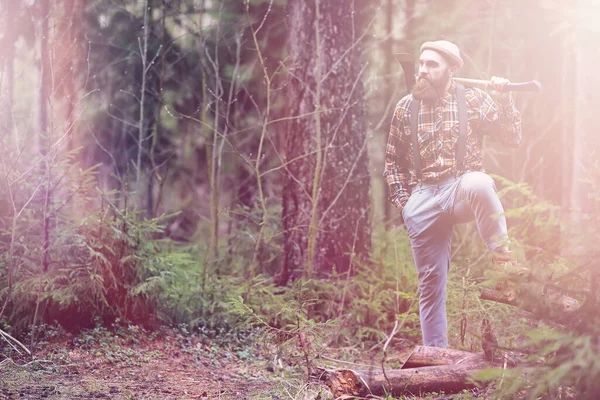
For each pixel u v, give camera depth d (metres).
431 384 4.12
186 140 10.81
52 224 6.11
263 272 8.00
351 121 7.44
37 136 6.06
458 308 5.60
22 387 4.38
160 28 9.59
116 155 10.61
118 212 6.20
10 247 5.35
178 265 6.80
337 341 6.25
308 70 7.43
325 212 6.98
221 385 4.73
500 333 5.45
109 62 9.80
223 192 10.98
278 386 4.53
